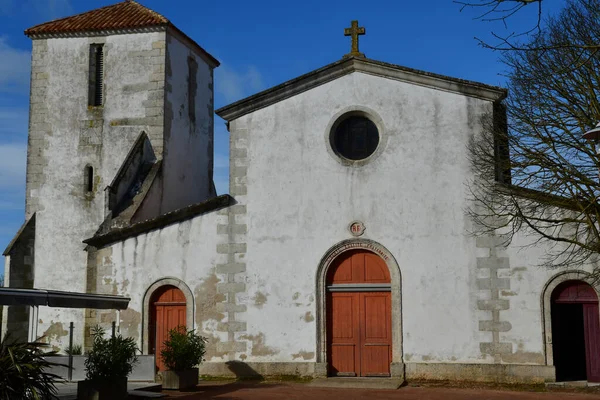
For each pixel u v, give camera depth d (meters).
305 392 16.02
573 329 20.66
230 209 19.12
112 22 24.09
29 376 11.73
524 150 16.50
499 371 17.11
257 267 18.77
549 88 16.55
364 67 18.86
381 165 18.48
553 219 16.52
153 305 19.25
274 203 18.92
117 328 18.88
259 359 18.41
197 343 17.31
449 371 17.36
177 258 19.19
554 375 16.81
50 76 24.06
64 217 23.05
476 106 18.14
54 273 22.67
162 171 23.08
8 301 13.70
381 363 18.00
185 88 25.19
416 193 18.19
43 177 23.45
